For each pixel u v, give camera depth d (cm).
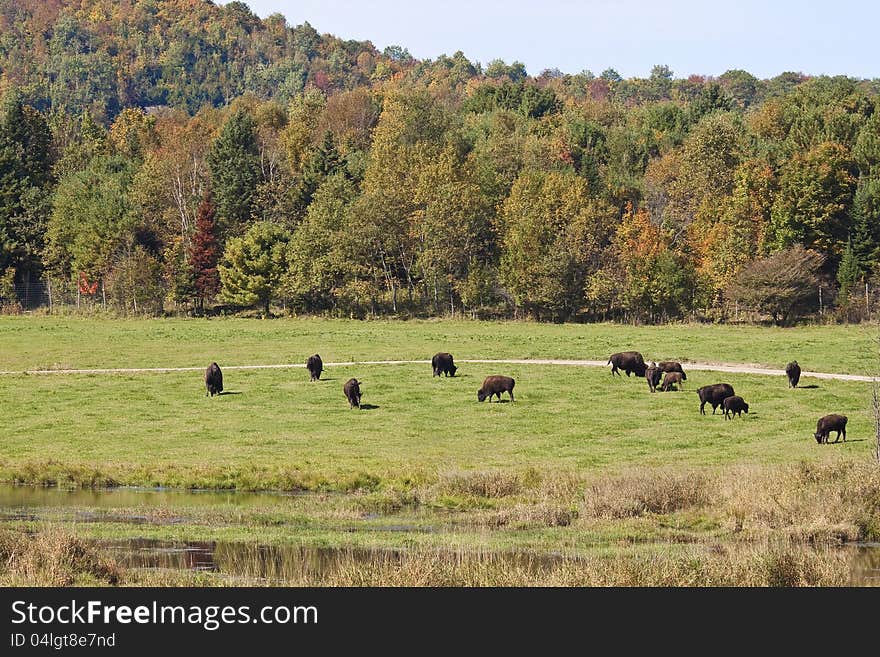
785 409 5634
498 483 3772
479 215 12538
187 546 2895
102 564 2525
